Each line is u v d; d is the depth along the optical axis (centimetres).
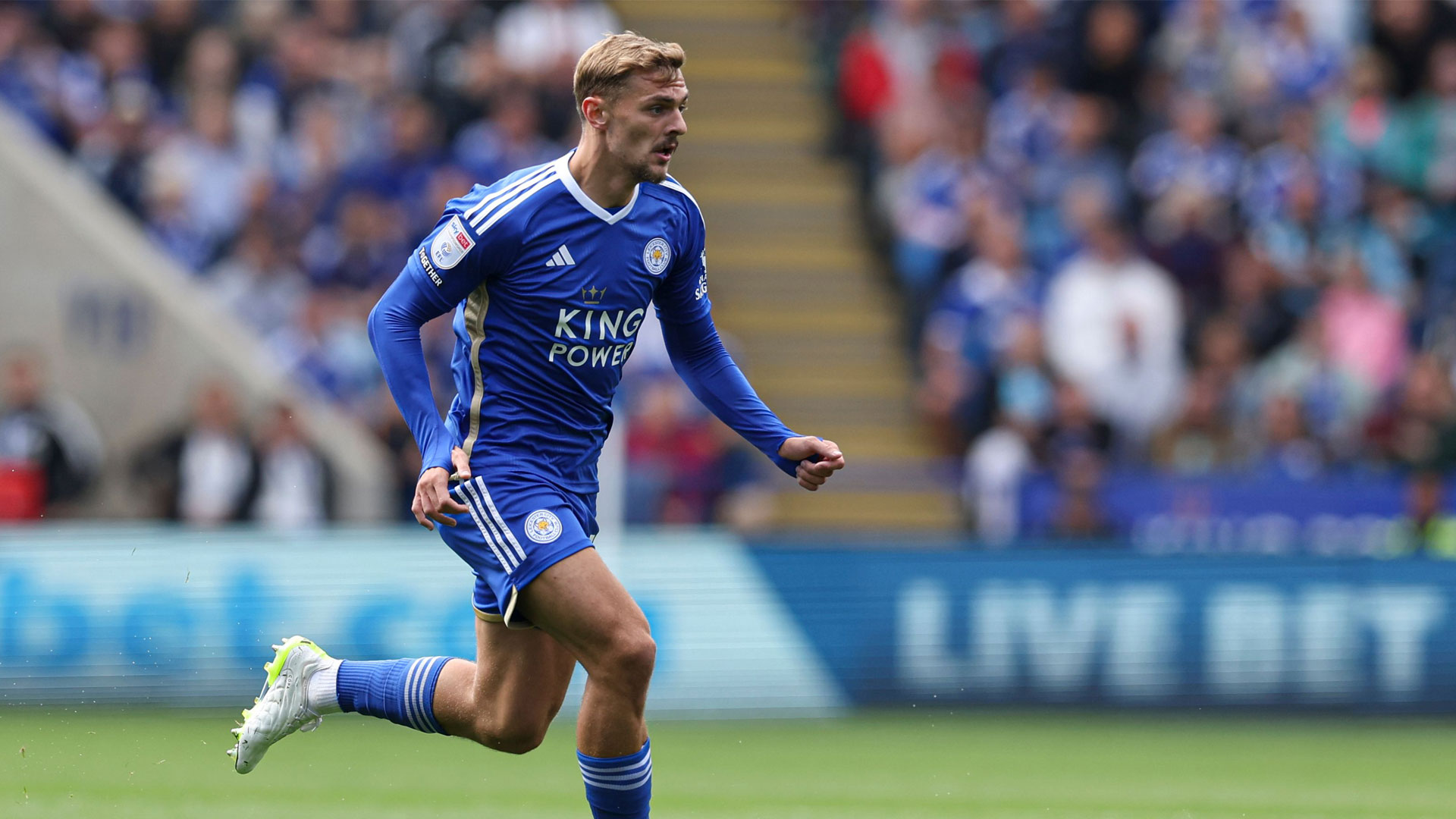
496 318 1345
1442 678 3195
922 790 2236
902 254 4059
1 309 3688
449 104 4066
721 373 1474
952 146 4188
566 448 1366
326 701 1480
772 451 1464
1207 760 2627
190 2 4191
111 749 2489
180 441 3606
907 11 4409
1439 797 2239
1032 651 3209
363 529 3247
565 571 1299
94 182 4000
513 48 4203
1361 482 3391
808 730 3014
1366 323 3956
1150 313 3878
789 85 4612
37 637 3014
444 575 3128
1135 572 3216
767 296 4222
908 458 3978
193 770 2289
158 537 3067
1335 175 4203
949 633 3212
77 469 3572
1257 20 4394
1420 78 4409
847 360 4122
